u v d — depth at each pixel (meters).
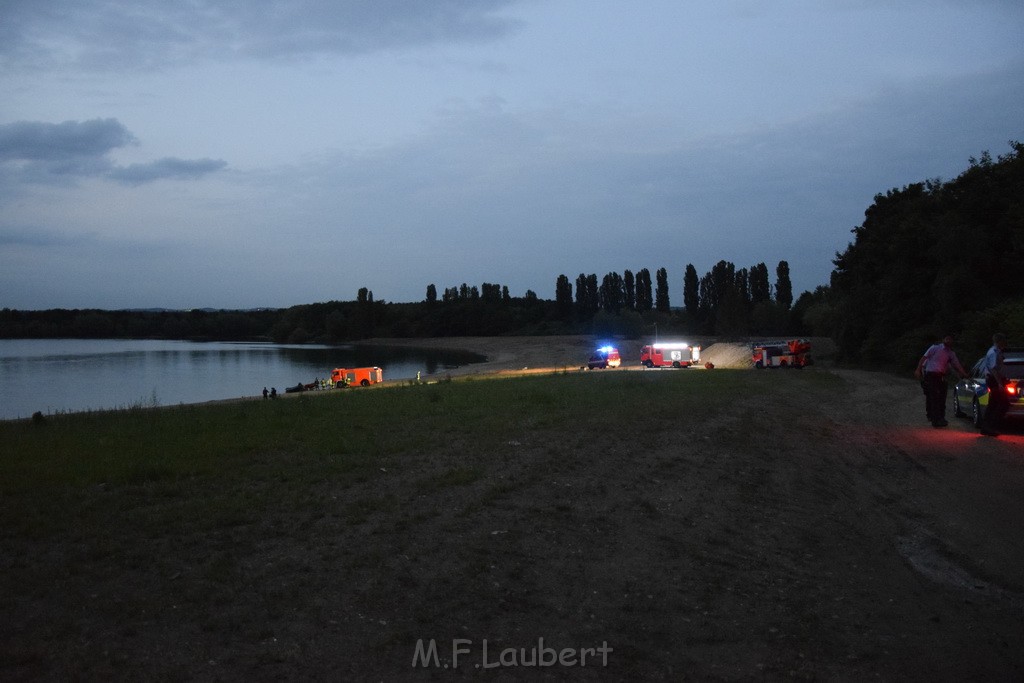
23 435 13.66
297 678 4.25
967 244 41.94
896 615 5.63
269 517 7.51
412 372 88.25
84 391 61.28
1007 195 42.69
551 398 19.72
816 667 4.71
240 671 4.30
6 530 6.84
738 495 9.15
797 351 57.78
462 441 12.40
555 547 6.85
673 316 146.50
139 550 6.34
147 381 72.62
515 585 5.88
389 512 7.82
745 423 15.78
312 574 5.90
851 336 62.31
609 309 164.62
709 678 4.53
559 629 5.15
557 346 140.12
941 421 16.17
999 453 12.83
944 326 42.44
